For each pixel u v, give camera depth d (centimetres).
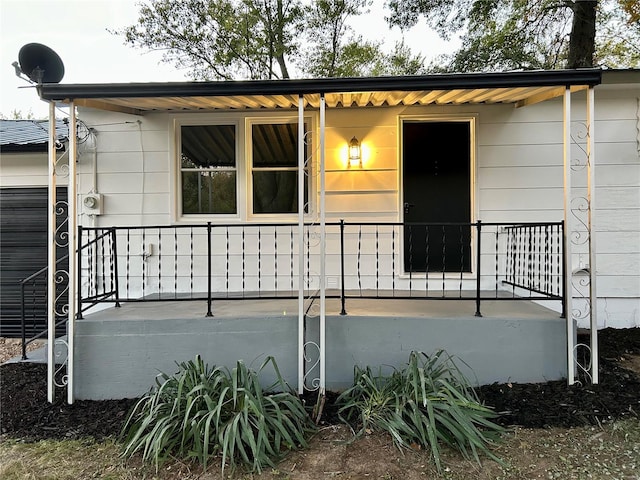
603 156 448
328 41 928
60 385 317
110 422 281
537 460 226
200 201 477
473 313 339
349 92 306
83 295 473
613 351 381
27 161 508
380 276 465
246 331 325
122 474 222
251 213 472
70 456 241
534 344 319
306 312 341
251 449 229
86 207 468
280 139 470
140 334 322
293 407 258
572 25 639
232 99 379
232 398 249
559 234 411
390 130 458
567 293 315
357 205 464
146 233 472
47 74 332
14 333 520
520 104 424
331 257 465
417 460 227
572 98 448
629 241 448
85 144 470
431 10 728
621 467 219
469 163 467
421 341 322
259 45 895
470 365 320
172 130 466
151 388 290
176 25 891
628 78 440
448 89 304
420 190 473
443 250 430
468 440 233
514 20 702
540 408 280
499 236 455
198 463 229
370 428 255
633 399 287
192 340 324
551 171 450
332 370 324
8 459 238
